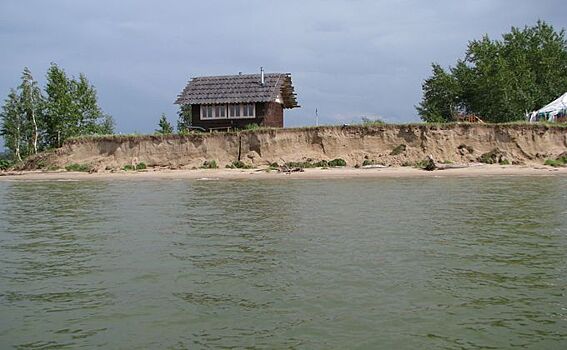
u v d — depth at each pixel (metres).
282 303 7.41
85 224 14.78
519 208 15.88
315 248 10.71
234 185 26.58
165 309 7.32
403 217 14.43
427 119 49.69
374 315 6.87
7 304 7.71
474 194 19.92
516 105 49.00
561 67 57.62
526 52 56.53
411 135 36.97
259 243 11.38
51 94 55.97
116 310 7.34
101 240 12.24
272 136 38.56
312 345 6.00
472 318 6.73
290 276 8.71
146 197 21.64
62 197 22.75
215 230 13.13
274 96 42.25
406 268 9.03
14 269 9.68
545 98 51.44
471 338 6.12
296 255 10.15
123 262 10.02
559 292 7.70
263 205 17.91
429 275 8.61
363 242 11.16
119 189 26.02
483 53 56.44
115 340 6.32
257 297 7.69
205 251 10.73
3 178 38.59
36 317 7.15
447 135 36.59
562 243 10.81
